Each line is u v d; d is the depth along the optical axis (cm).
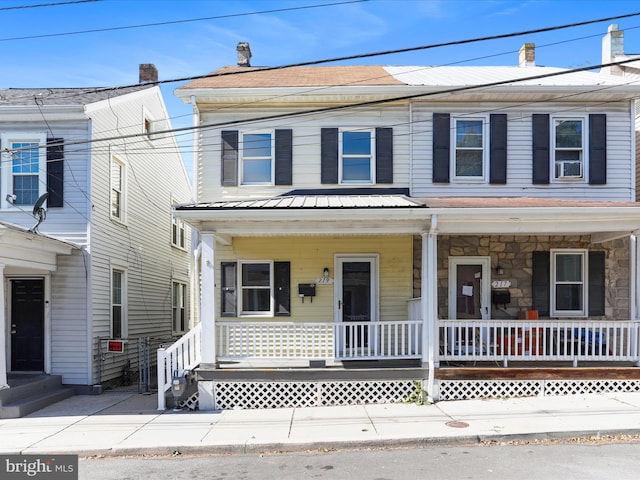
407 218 956
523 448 711
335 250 1209
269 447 730
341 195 1162
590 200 1189
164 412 941
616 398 952
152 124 1623
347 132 1224
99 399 1098
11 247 977
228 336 987
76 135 1189
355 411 909
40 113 1173
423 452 704
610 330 1200
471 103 1210
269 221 967
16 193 1189
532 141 1201
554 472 606
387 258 1209
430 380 964
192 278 1449
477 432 755
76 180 1187
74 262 1176
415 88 1176
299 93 1184
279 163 1209
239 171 1213
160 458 705
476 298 1210
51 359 1166
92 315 1182
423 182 1203
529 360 995
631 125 1208
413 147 1209
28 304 1191
